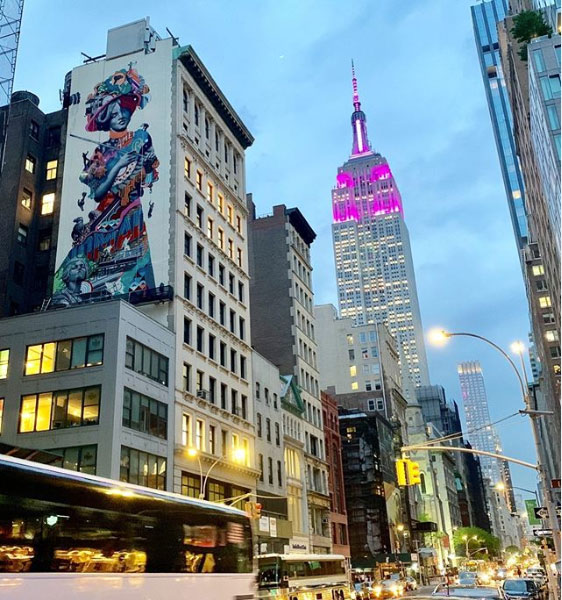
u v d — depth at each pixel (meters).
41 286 57.44
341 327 137.62
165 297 49.19
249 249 84.06
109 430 38.88
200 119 60.72
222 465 51.38
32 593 11.09
